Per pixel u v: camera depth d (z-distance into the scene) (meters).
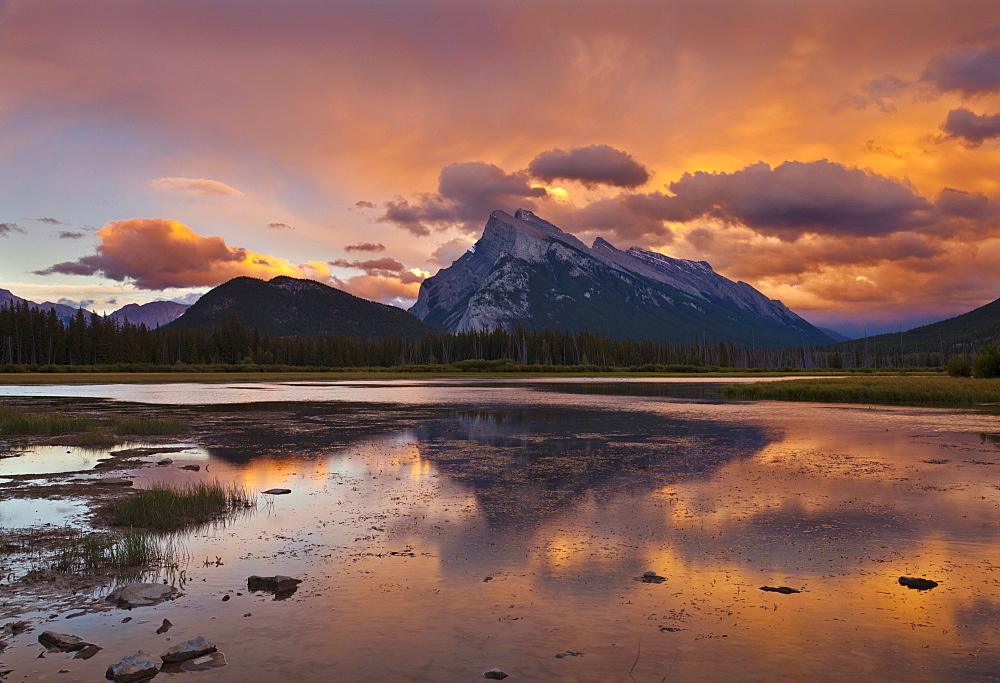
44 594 10.30
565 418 43.16
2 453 26.22
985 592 10.29
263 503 17.11
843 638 8.53
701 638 8.52
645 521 15.04
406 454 26.33
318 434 33.50
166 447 28.27
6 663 7.82
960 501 17.03
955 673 7.53
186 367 164.62
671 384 108.00
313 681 7.33
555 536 13.74
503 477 21.00
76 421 35.56
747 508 16.33
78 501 17.28
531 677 7.41
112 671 7.37
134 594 10.10
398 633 8.68
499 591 10.37
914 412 47.34
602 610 9.52
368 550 12.74
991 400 57.72
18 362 158.25
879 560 11.98
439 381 126.12
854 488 18.88
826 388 65.69
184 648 7.96
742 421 40.66
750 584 10.67
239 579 11.02
